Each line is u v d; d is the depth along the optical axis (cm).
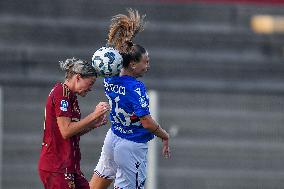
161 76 4694
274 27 4797
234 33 4753
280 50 4794
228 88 4719
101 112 2323
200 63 4725
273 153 4706
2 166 4538
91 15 4672
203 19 4747
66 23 4662
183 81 4703
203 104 4691
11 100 4581
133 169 2525
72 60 2381
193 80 4712
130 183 2538
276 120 4725
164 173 4588
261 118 4719
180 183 4606
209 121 4681
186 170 4625
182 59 4716
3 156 4538
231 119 4700
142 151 2528
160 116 4644
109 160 2592
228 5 4753
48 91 4609
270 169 4697
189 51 4725
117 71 2414
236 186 4672
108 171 2611
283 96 4747
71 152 2384
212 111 4694
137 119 2492
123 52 2469
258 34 4788
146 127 2452
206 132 4672
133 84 2455
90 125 2336
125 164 2520
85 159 4553
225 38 4747
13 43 4628
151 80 4688
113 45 2489
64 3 4666
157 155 4556
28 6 4647
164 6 4716
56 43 4647
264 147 4703
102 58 2394
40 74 4625
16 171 4550
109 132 2575
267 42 4781
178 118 4656
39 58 4628
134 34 2478
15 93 4588
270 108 4738
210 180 4656
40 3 4653
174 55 4716
